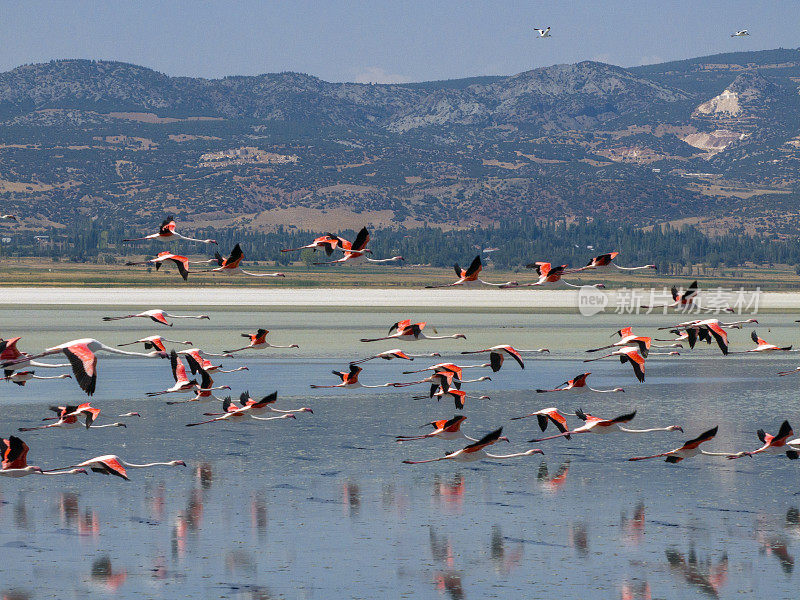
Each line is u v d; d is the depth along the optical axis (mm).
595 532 31250
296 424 49688
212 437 45938
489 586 26203
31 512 33094
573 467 40625
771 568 27844
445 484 37562
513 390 63188
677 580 26812
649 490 36750
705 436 31609
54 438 45000
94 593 25469
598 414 53219
